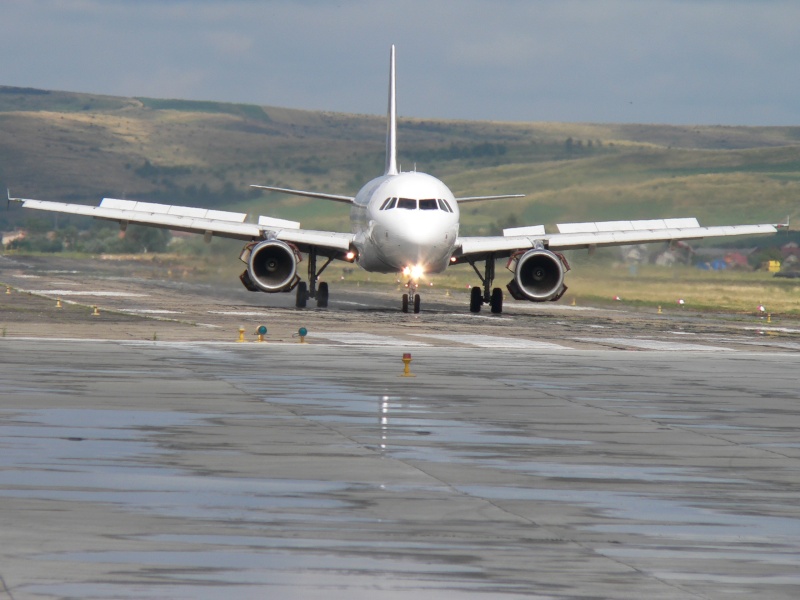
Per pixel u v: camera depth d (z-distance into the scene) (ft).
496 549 134.92
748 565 131.03
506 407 249.75
